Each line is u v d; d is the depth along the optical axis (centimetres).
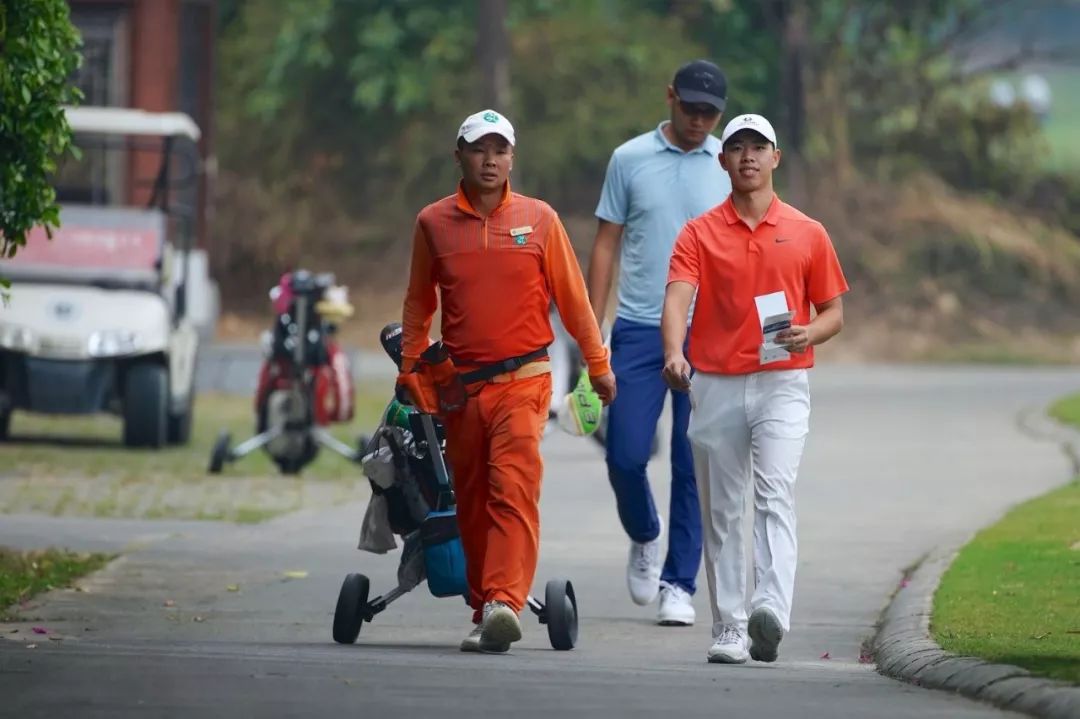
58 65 4212
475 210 3275
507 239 3266
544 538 5081
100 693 2708
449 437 3338
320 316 6594
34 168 4281
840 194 17200
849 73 17788
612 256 3934
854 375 13350
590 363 3338
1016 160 18138
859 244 16862
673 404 3866
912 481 6481
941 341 16175
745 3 17362
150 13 10956
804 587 4250
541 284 3294
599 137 16462
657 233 3869
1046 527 4878
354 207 17238
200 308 11894
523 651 3453
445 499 3466
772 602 3181
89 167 9644
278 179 17225
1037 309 16662
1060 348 16175
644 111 16500
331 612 3891
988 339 16250
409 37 16812
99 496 5841
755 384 3259
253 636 3566
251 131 17225
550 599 3469
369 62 16562
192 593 4081
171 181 7831
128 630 3600
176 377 7469
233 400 9956
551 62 16612
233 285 17038
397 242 16950
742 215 3269
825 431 8538
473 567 3412
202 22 12156
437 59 16538
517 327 3281
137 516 5384
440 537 3447
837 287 3256
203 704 2623
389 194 17162
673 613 3834
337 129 17238
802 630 3725
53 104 4234
